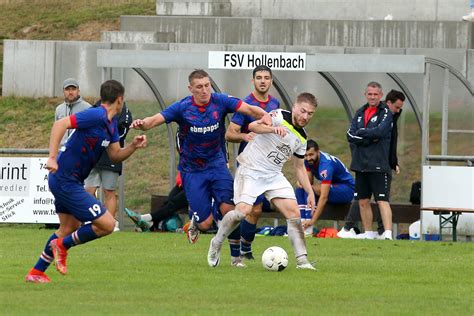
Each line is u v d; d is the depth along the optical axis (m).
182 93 48.03
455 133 48.78
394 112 41.06
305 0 67.00
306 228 41.72
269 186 28.14
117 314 20.73
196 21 66.94
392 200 47.84
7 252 32.72
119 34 66.44
